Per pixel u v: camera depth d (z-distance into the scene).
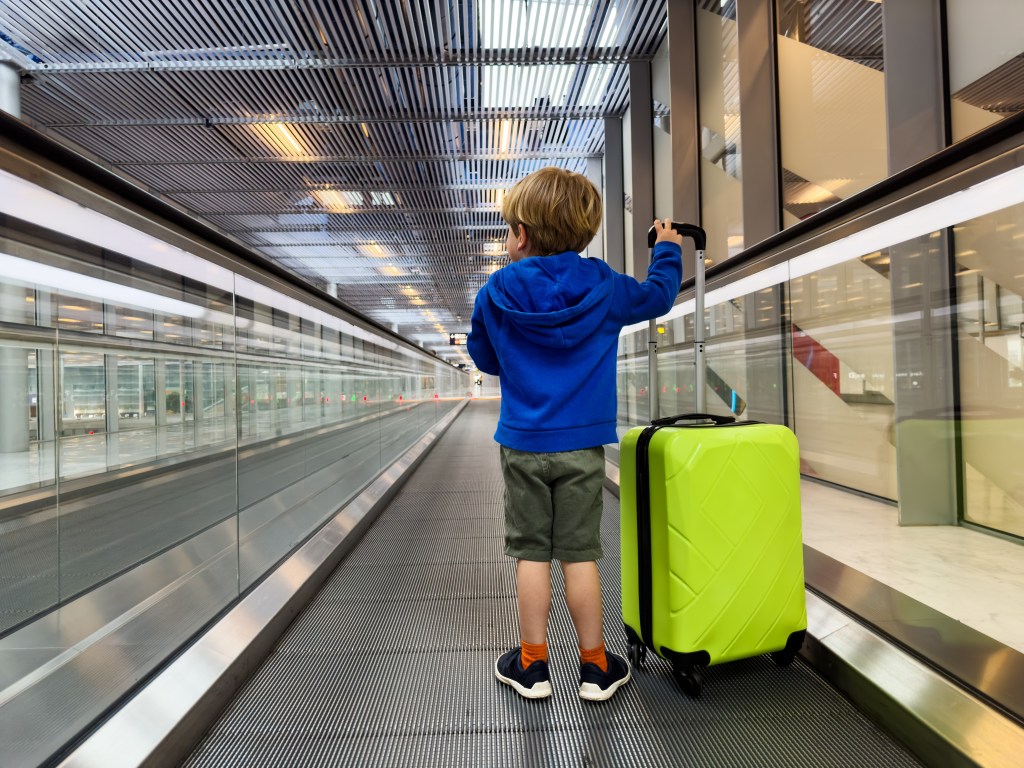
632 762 1.13
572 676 1.49
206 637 1.54
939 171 1.67
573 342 1.38
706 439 1.37
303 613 1.99
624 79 7.18
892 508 3.22
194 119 7.43
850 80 4.00
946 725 1.08
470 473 5.63
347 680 1.50
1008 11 2.88
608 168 8.10
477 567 2.54
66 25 5.59
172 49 6.01
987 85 2.99
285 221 11.59
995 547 2.40
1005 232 2.19
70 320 1.73
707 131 5.88
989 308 2.38
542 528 1.40
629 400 4.76
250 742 1.23
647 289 1.53
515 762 1.14
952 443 2.58
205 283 2.07
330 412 3.61
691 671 1.35
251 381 2.45
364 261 15.00
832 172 4.20
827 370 3.75
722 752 1.16
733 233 5.43
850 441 3.66
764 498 1.41
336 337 3.77
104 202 1.47
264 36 5.82
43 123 7.50
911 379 2.80
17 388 1.58
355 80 6.73
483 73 6.77
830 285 3.65
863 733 1.21
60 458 1.71
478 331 1.55
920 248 2.71
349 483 3.83
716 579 1.35
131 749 1.08
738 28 4.91
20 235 1.34
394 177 9.58
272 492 2.51
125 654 1.43
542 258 1.43
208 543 1.93
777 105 4.86
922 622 1.31
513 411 1.43
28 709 1.18
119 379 2.08
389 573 2.46
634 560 1.52
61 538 1.59
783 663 1.50
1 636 1.33
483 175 9.69
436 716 1.32
